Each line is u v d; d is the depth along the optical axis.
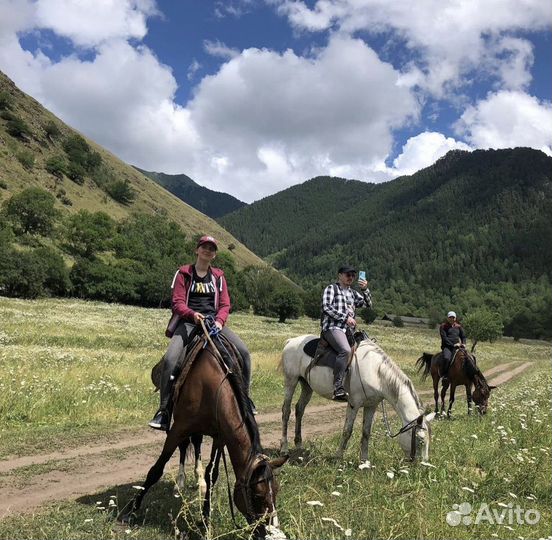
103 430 9.20
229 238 197.38
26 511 5.28
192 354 5.13
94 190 155.25
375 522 4.78
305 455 8.04
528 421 9.47
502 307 172.75
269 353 25.25
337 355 7.63
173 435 5.07
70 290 69.62
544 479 6.38
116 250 94.12
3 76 177.25
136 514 5.16
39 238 92.56
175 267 84.69
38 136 158.50
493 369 37.28
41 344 22.80
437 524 4.79
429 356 14.88
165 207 185.75
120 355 20.12
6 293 60.12
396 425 11.17
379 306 192.88
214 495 5.19
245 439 4.29
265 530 3.73
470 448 7.85
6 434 8.38
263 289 90.38
